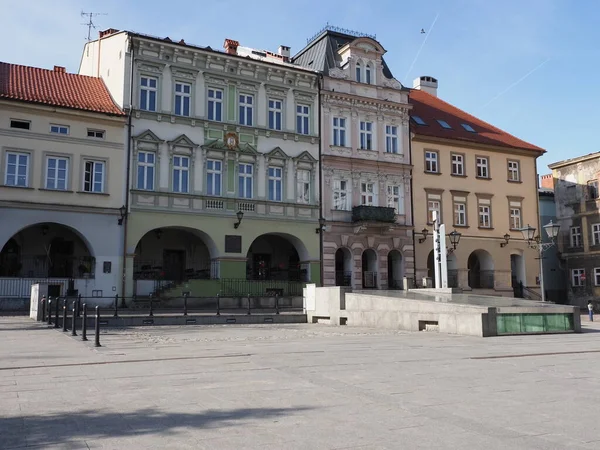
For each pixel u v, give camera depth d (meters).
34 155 30.20
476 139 44.72
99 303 30.58
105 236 31.36
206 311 29.88
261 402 7.73
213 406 7.49
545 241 52.25
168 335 18.55
